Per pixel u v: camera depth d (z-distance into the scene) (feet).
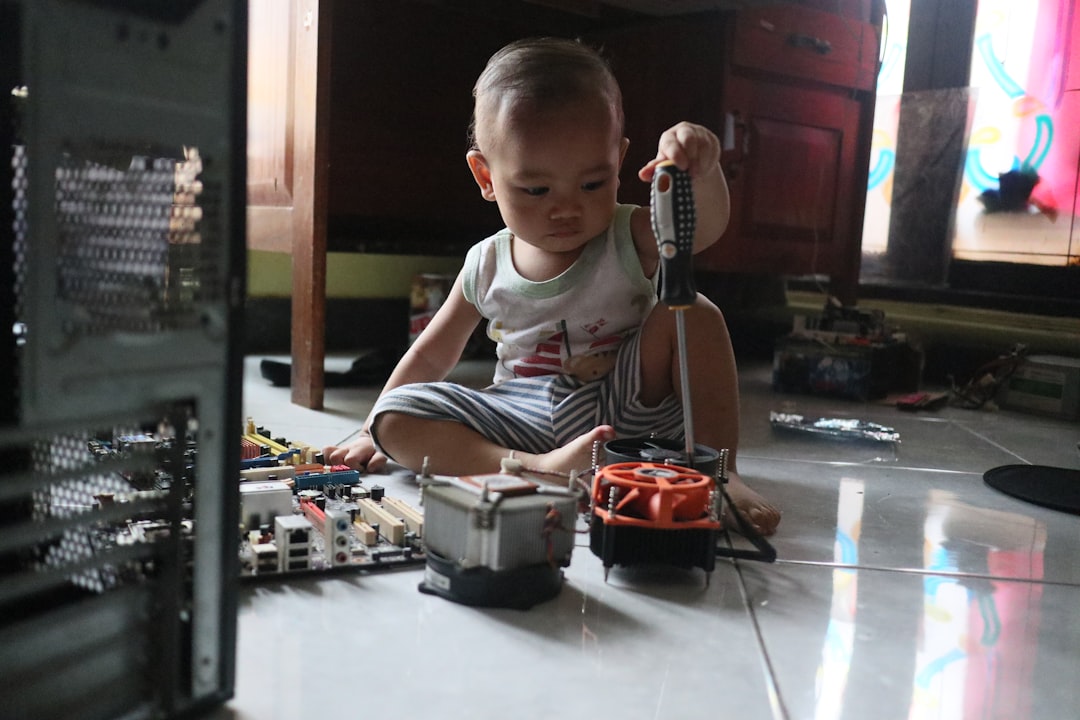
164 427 1.94
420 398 3.44
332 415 4.83
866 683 2.09
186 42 1.61
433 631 2.25
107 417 1.60
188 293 1.75
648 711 1.91
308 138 4.82
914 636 2.36
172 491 1.78
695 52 6.33
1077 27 6.27
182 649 1.81
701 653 2.19
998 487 3.85
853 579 2.75
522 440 3.55
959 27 6.95
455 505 2.41
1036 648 2.31
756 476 3.99
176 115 1.61
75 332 1.54
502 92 3.39
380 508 2.98
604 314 3.72
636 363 3.53
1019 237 6.73
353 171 6.29
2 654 1.56
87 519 1.67
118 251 1.64
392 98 6.38
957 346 6.91
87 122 1.52
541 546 2.44
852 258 7.35
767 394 6.23
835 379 6.13
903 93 7.30
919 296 7.27
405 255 7.66
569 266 3.69
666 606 2.48
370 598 2.44
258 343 7.15
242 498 2.80
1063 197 6.45
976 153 6.93
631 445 3.14
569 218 3.45
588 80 3.38
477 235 7.13
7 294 1.71
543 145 3.31
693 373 3.47
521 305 3.78
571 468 3.16
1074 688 2.10
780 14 6.40
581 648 2.19
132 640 1.72
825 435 4.91
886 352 6.15
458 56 6.65
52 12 1.49
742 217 6.57
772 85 6.53
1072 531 3.34
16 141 1.72
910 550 3.06
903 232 7.42
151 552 1.73
